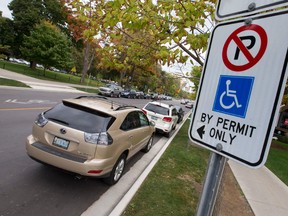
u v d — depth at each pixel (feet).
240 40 4.39
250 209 16.57
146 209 14.11
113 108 17.44
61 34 133.49
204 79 4.86
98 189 16.29
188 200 16.44
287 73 3.71
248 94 4.11
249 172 26.14
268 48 3.97
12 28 161.58
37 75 124.88
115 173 17.19
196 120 4.86
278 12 3.92
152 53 17.13
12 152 19.38
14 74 98.37
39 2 164.96
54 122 15.29
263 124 3.85
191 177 21.52
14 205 12.64
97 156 14.65
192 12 12.22
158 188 17.44
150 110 40.60
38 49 122.21
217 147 4.43
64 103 16.55
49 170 17.38
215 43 4.82
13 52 176.45
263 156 3.79
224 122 4.39
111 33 15.38
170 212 14.23
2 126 26.00
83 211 13.35
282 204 18.51
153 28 13.32
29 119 31.37
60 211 12.90
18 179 15.34
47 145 15.23
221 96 4.51
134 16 12.53
